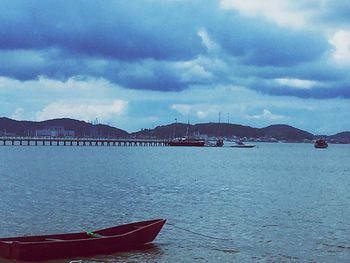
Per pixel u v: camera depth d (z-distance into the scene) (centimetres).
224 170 11612
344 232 4162
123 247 3297
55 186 7125
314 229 4278
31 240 3147
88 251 3147
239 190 7225
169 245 3556
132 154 19325
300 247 3622
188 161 15325
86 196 6038
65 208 5050
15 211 4822
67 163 12619
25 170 10081
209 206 5491
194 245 3597
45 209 4966
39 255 2977
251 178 9431
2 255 2967
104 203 5481
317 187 7838
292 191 7219
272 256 3359
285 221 4638
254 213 5072
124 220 4500
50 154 17450
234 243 3700
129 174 9700
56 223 4262
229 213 5038
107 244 3222
